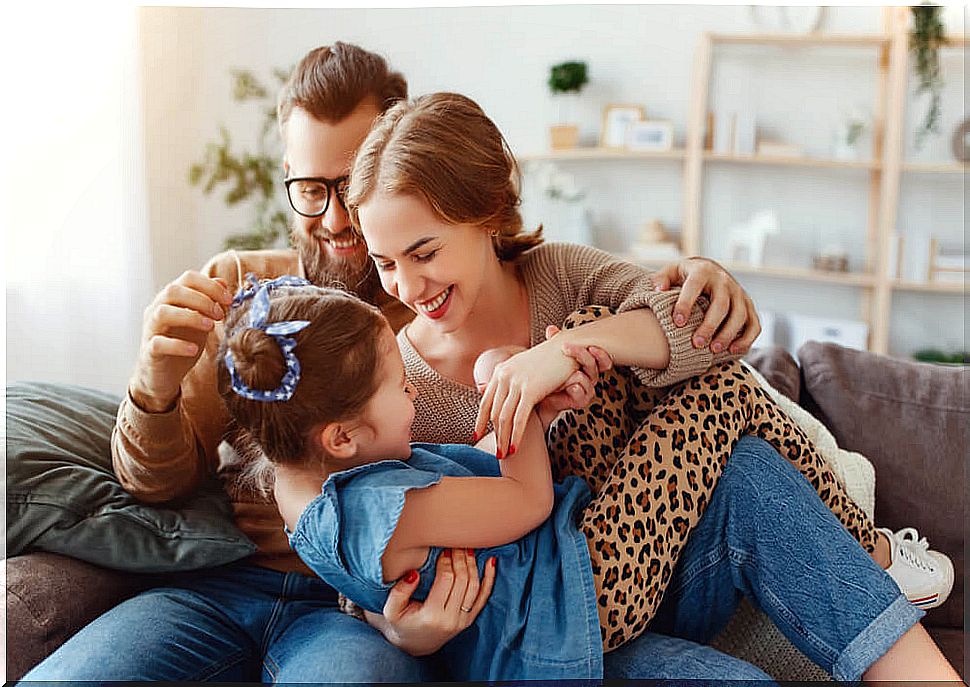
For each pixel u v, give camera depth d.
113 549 1.16
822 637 1.04
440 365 1.35
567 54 3.76
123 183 3.14
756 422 1.17
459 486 1.03
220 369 1.08
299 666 1.00
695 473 1.09
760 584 1.08
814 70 3.77
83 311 3.07
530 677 1.00
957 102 3.72
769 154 3.72
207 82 3.50
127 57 3.14
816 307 3.87
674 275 1.23
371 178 1.14
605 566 1.03
